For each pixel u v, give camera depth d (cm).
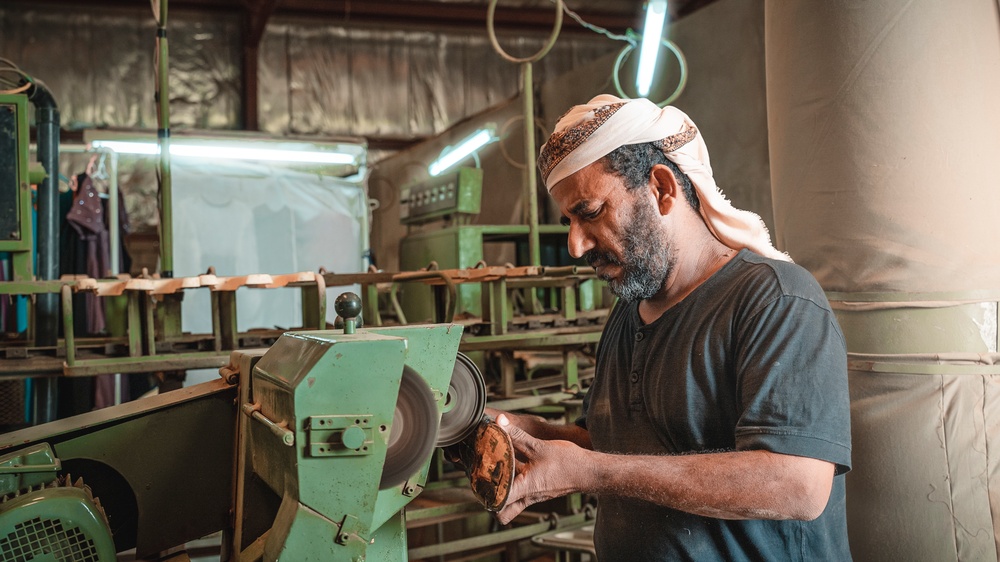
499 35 722
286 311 424
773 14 195
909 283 169
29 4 607
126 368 183
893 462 170
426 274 204
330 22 684
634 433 112
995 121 170
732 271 106
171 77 642
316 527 81
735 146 363
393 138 697
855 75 173
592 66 480
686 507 92
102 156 434
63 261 377
